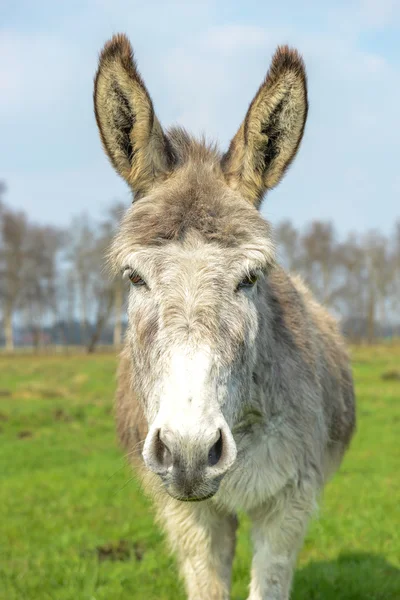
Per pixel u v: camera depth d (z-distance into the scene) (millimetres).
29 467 13312
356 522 8688
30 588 6707
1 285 86312
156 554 7586
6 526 8953
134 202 4344
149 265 3760
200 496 3373
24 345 118625
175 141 4680
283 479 4539
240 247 3799
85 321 93688
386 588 6691
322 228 85375
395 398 23219
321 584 6715
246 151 4344
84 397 25234
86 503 10031
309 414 4746
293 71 4250
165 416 3371
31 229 88625
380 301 94000
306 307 5770
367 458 13492
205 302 3590
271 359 4473
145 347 3760
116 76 4227
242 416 4242
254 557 4785
